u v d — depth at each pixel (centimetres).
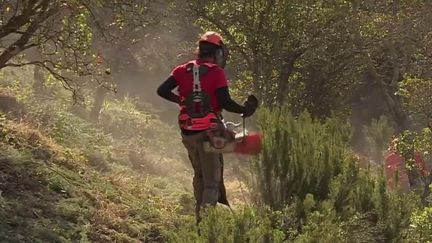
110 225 923
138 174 1511
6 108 1571
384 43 2383
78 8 1115
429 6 2284
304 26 2253
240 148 853
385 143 1920
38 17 1116
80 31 1152
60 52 1259
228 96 828
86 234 852
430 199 1327
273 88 2319
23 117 1490
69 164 1166
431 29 2248
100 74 1242
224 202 902
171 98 855
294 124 891
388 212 834
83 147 1489
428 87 1788
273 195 865
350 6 2277
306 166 862
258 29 2244
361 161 960
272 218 773
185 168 2111
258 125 914
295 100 2461
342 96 2555
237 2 2228
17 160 1002
